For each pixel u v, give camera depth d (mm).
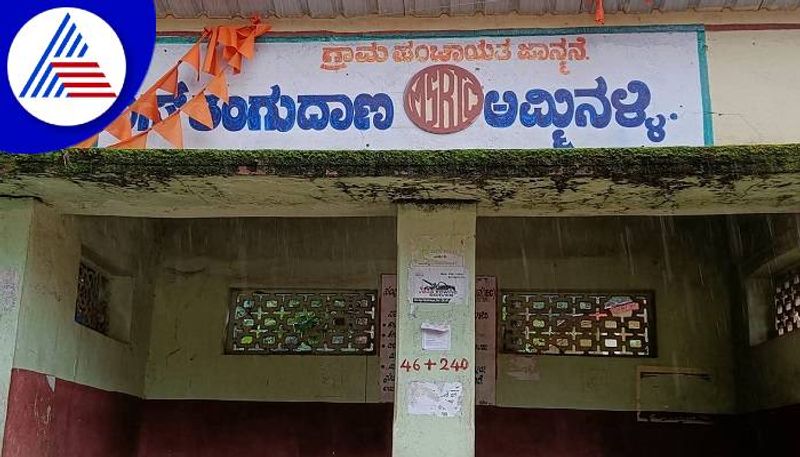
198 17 5012
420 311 5055
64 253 5812
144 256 7312
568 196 5016
